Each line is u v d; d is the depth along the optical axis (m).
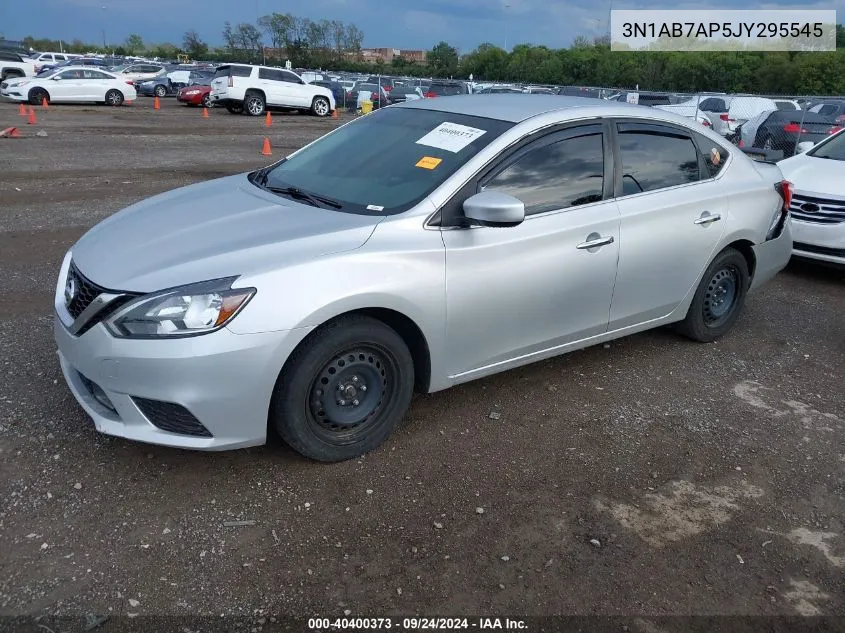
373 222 3.50
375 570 2.84
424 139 4.12
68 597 2.61
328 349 3.29
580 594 2.79
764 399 4.50
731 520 3.29
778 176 5.50
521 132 3.96
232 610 2.61
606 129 4.36
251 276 3.08
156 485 3.28
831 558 3.08
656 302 4.71
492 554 2.97
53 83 27.16
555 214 4.01
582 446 3.83
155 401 3.07
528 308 3.96
